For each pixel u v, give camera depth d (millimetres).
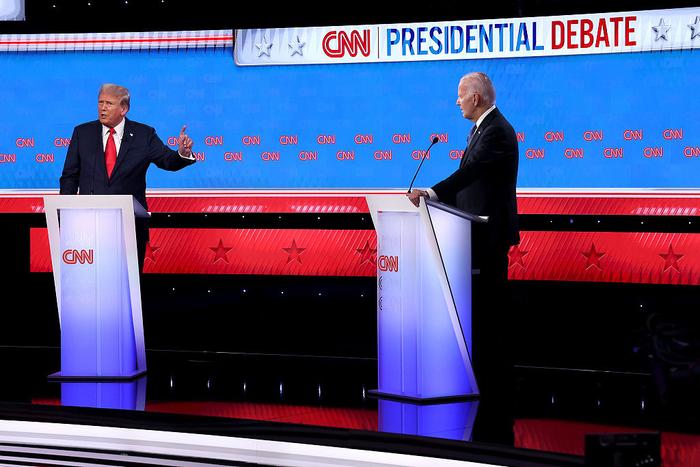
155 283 8859
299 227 8641
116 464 5484
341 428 5305
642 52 7945
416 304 6020
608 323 8078
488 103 6570
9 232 8945
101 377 6848
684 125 7902
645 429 5359
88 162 7480
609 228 8086
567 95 8109
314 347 8641
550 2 8117
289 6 8562
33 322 8953
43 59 8852
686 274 7914
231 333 8758
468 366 6168
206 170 8734
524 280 8234
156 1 8711
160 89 8758
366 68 8469
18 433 5855
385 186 8484
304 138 8594
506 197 6488
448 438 5094
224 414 5754
